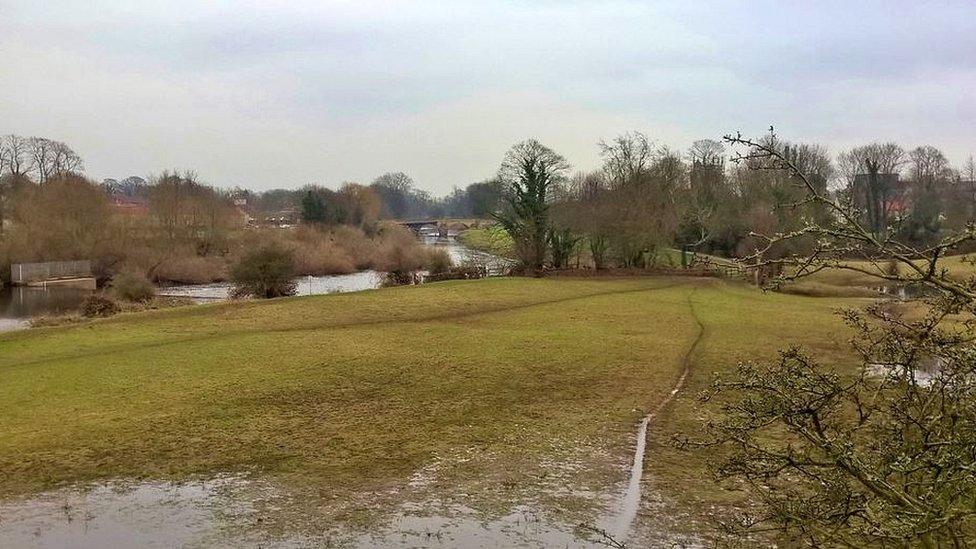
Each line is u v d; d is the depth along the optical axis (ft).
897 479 15.79
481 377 58.23
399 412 47.65
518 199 171.53
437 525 29.99
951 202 149.07
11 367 61.31
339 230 233.76
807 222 15.52
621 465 37.55
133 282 136.26
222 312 96.89
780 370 16.55
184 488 34.24
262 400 50.29
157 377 57.16
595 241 164.04
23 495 33.45
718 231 160.97
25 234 172.35
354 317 94.53
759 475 16.81
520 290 127.44
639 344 74.13
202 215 197.98
